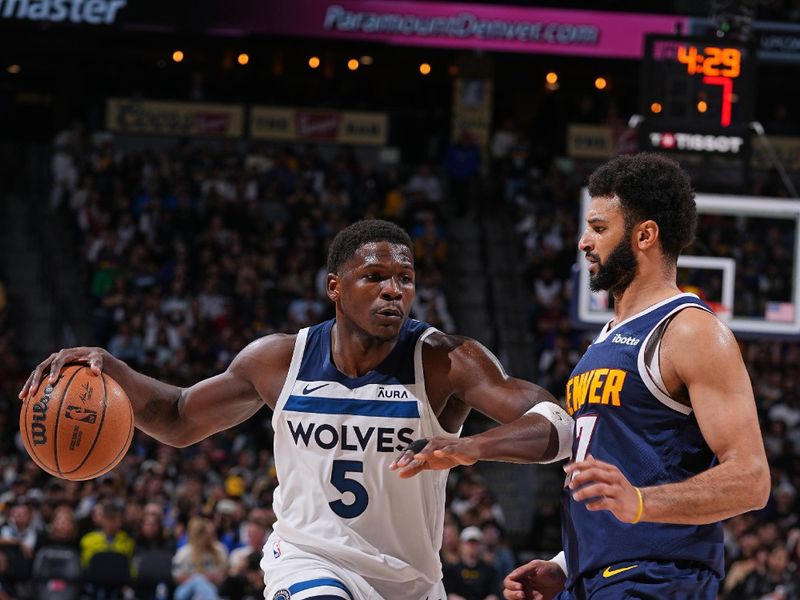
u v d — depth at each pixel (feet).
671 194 10.68
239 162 60.75
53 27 55.31
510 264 60.03
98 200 57.62
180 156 59.98
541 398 11.55
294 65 66.95
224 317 51.55
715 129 33.91
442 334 12.27
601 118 67.87
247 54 64.59
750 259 41.22
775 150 63.00
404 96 68.03
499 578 32.22
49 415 12.01
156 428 12.85
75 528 32.76
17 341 53.06
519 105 69.51
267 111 63.41
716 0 35.99
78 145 60.90
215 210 57.41
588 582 10.66
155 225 56.34
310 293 52.95
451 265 59.82
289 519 12.23
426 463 10.21
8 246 58.44
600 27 55.83
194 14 54.90
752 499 9.48
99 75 67.56
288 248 56.29
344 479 11.94
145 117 62.64
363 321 11.76
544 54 63.52
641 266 10.77
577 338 53.26
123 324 49.44
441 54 63.10
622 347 10.53
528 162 65.31
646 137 33.99
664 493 9.29
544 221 60.03
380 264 11.74
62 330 52.42
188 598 30.17
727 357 9.95
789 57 53.06
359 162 62.64
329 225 57.82
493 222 62.59
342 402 11.99
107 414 12.14
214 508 35.45
